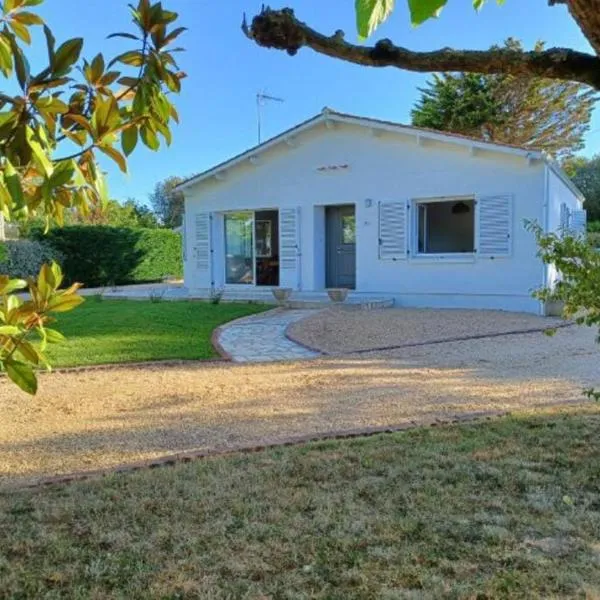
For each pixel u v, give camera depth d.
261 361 7.84
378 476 3.61
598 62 1.23
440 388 6.09
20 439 4.66
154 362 7.78
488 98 28.06
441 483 3.48
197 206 16.36
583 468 3.67
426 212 12.94
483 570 2.53
